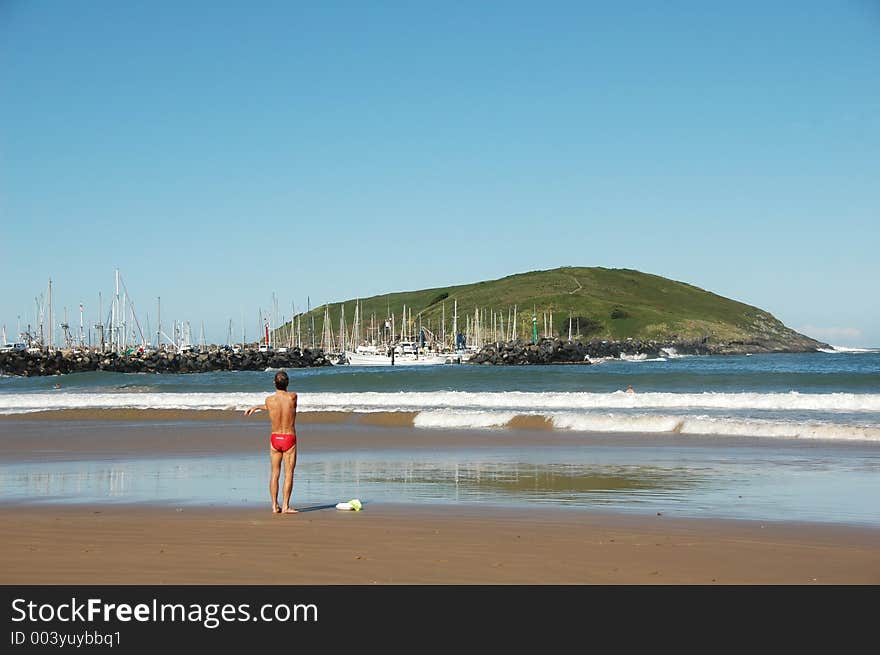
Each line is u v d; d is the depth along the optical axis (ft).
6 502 47.09
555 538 35.45
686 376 181.27
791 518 40.83
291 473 43.29
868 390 152.15
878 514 42.01
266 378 236.63
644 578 28.99
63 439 86.99
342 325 592.19
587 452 73.00
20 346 468.75
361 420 104.12
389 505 45.52
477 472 60.39
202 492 51.13
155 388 194.18
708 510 43.34
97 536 35.88
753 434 85.56
